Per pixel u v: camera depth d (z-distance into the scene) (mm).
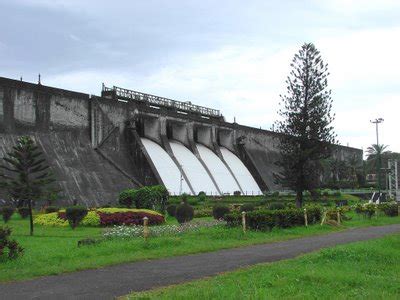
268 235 22922
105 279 12023
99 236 21484
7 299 9875
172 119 70750
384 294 9516
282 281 10836
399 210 42812
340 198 68312
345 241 21312
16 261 14242
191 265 14203
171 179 62062
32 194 25453
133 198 40781
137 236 20594
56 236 23875
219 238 21078
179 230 22750
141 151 61438
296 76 45688
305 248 18547
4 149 45750
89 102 58125
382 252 15727
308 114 45094
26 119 50312
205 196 58594
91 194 50406
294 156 45000
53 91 53656
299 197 46375
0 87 48125
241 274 12109
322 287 10289
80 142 55688
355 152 121562
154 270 13328
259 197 63438
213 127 78688
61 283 11531
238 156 83062
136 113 64250
